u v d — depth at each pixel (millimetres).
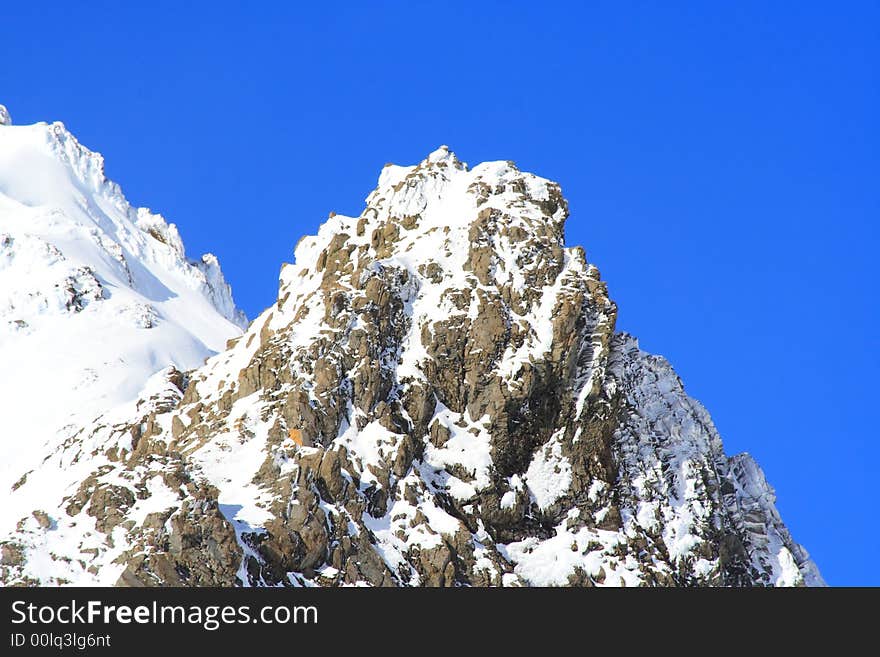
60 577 179375
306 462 196875
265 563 187125
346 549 193375
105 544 181625
